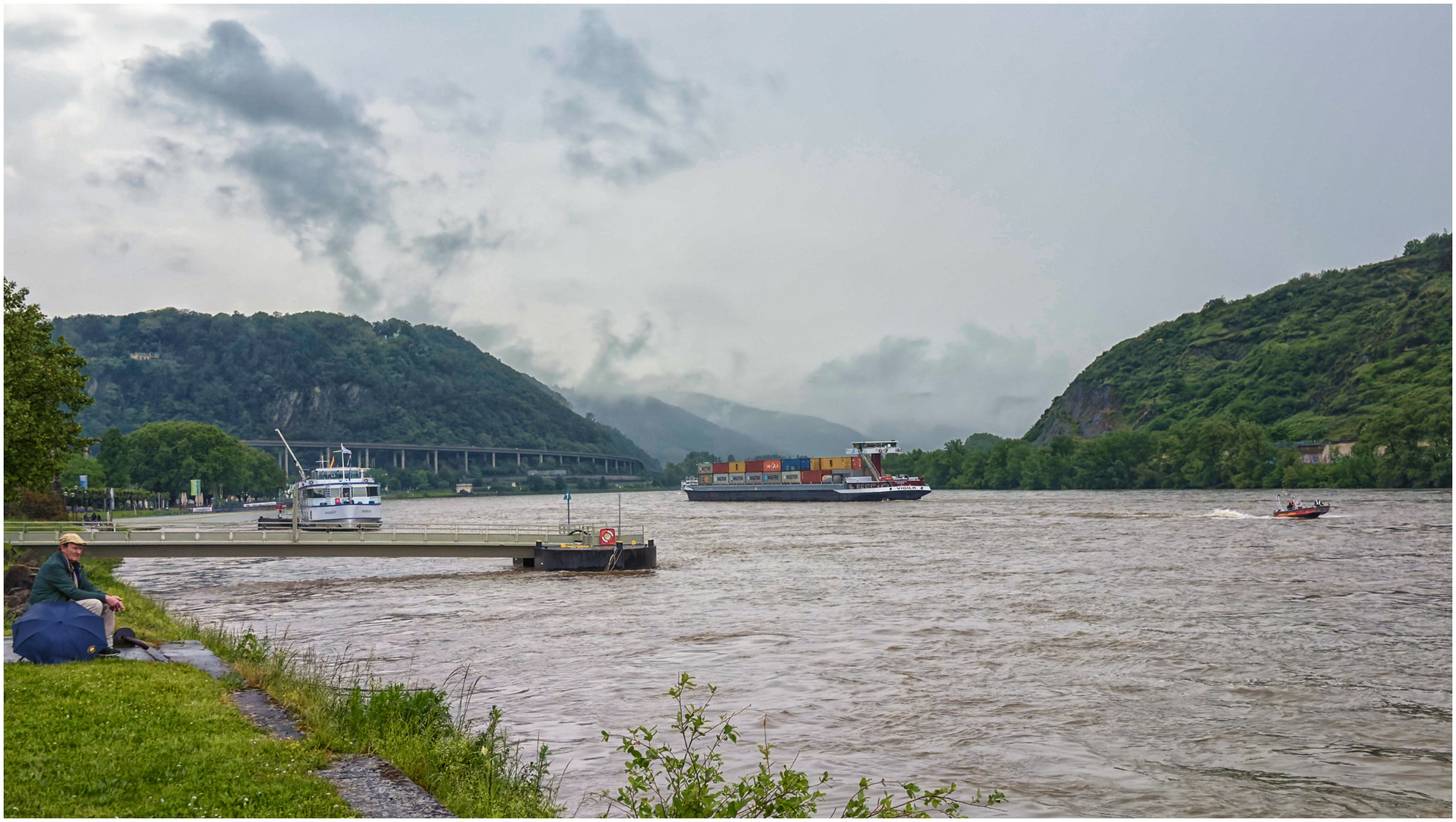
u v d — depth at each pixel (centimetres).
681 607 4778
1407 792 2052
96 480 18862
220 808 1250
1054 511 15050
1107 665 3284
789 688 2962
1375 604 4603
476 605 4978
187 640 2927
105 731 1525
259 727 1731
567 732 2433
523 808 1496
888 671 3206
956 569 6575
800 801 1440
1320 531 9438
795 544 9125
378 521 10956
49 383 5156
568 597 5238
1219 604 4697
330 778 1485
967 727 2530
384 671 3212
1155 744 2378
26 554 5650
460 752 1694
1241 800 2005
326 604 5166
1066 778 2139
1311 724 2558
